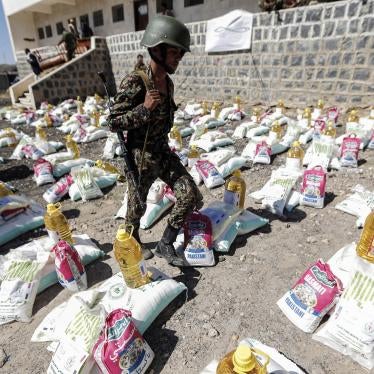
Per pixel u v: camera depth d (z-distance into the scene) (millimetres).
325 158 4355
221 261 2688
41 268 2389
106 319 1664
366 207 3189
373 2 6312
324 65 7434
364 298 1764
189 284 2443
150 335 2021
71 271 2326
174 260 2502
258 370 1218
